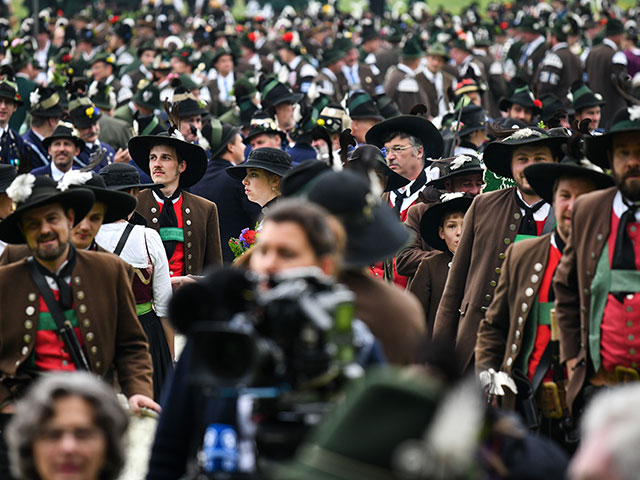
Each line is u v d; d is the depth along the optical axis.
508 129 18.66
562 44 48.62
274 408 8.34
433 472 6.18
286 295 8.12
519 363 15.25
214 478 8.66
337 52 52.28
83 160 29.02
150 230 18.30
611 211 14.11
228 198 25.02
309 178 11.55
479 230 17.16
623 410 7.27
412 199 21.80
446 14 75.00
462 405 6.28
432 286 18.94
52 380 9.49
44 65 55.25
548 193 15.88
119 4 80.31
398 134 21.97
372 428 6.58
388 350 10.37
